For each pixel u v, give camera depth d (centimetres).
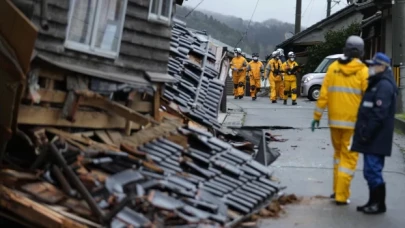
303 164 1280
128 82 985
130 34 1010
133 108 1041
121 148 876
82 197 688
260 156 1176
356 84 920
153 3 1059
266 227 830
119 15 974
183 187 798
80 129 909
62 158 717
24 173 725
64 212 666
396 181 1132
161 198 712
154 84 1081
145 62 1056
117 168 779
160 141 947
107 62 963
